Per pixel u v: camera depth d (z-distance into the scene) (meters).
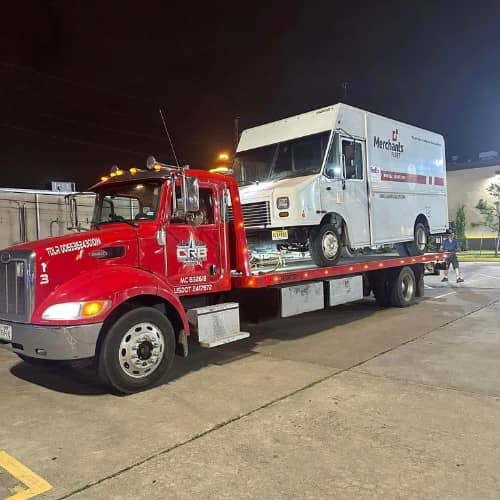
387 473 3.47
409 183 10.75
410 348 6.96
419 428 4.21
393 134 10.22
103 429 4.42
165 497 3.25
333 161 8.52
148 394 5.35
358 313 10.07
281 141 8.95
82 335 5.00
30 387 5.75
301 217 7.77
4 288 5.48
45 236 13.09
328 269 8.21
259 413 4.66
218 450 3.91
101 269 5.49
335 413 4.59
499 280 15.38
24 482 3.51
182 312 5.91
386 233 9.89
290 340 7.76
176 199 6.17
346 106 8.84
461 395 4.99
